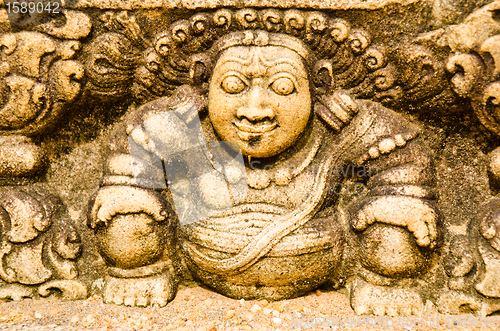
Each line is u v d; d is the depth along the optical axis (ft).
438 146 6.93
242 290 6.74
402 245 6.25
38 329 6.06
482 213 6.64
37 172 7.06
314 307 6.71
